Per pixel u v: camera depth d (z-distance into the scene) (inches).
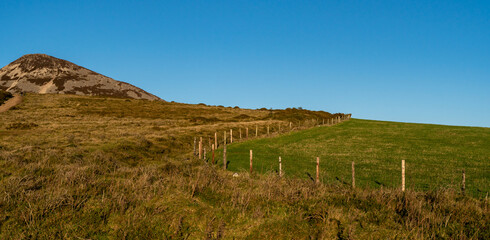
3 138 1135.6
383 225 369.4
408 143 1296.8
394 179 688.4
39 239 335.3
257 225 375.2
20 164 613.6
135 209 400.5
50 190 441.1
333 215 388.8
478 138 1393.9
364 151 1129.4
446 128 1855.3
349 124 2236.7
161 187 491.8
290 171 797.2
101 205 404.5
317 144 1341.0
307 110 3484.3
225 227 373.1
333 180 685.9
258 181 598.2
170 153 1144.2
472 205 424.8
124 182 506.9
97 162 775.7
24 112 2576.3
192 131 1670.8
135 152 1018.7
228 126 1996.8
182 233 362.6
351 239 334.3
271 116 2901.1
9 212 374.3
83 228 358.0
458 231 348.8
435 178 694.5
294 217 389.4
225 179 586.2
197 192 485.7
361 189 569.3
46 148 885.2
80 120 2266.2
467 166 824.3
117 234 353.1
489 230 345.7
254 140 1499.8
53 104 3282.5
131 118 2544.3
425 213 386.9
